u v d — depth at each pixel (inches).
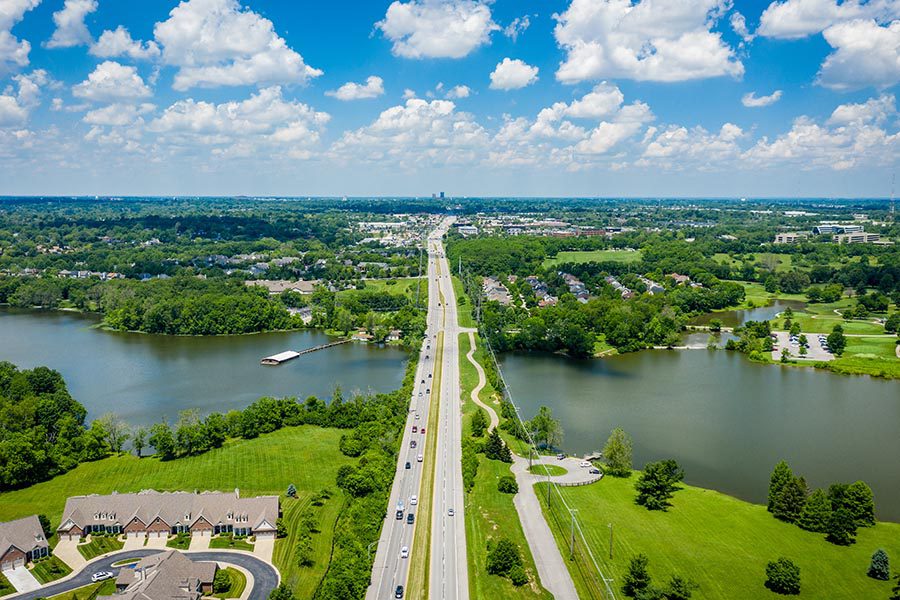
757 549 6481.3
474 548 6461.6
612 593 5753.0
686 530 6850.4
